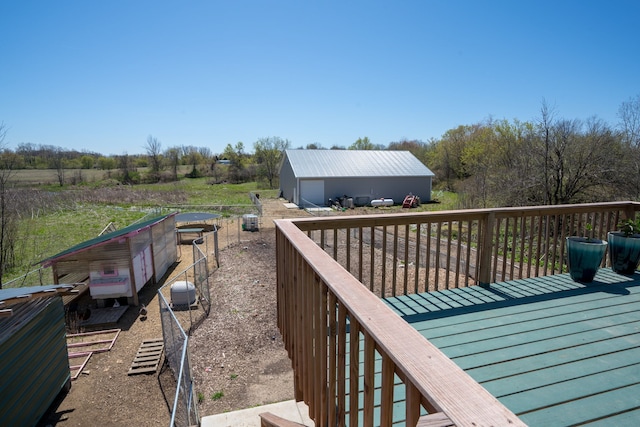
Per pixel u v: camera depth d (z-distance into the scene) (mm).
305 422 3121
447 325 2621
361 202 24672
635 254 3641
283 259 2713
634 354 2182
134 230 9445
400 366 821
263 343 6750
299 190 23703
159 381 6082
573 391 1831
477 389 722
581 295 3170
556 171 11641
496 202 13836
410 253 10500
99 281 8828
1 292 5027
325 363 1624
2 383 4551
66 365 5906
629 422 1616
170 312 5746
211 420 3926
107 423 5180
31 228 17484
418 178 25516
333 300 1453
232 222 19406
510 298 3137
